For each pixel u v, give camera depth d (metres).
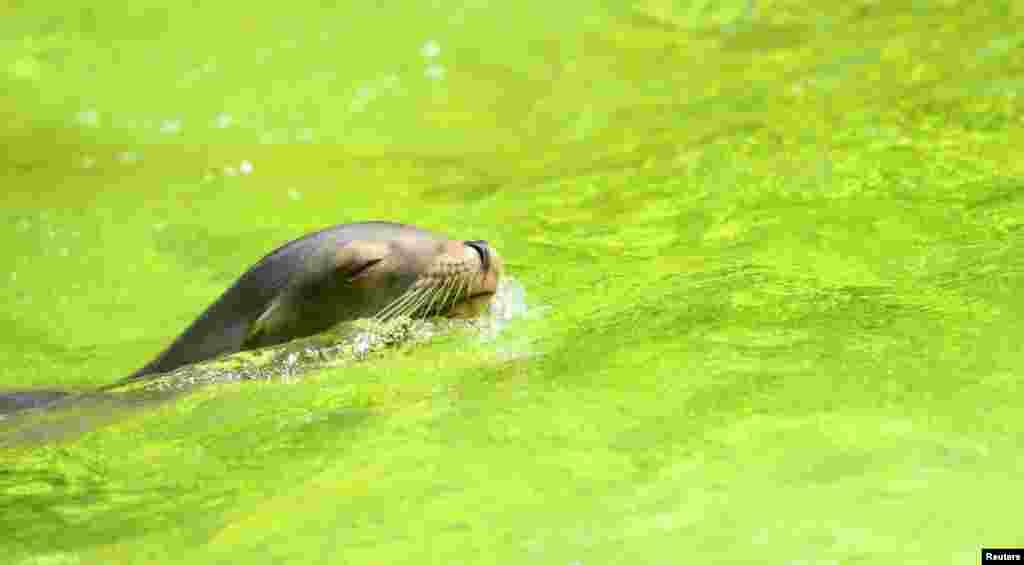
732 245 17.22
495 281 16.36
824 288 14.39
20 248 24.03
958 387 10.71
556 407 11.36
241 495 10.48
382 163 29.58
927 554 8.12
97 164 30.98
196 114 34.97
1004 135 21.03
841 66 29.77
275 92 36.31
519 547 8.75
